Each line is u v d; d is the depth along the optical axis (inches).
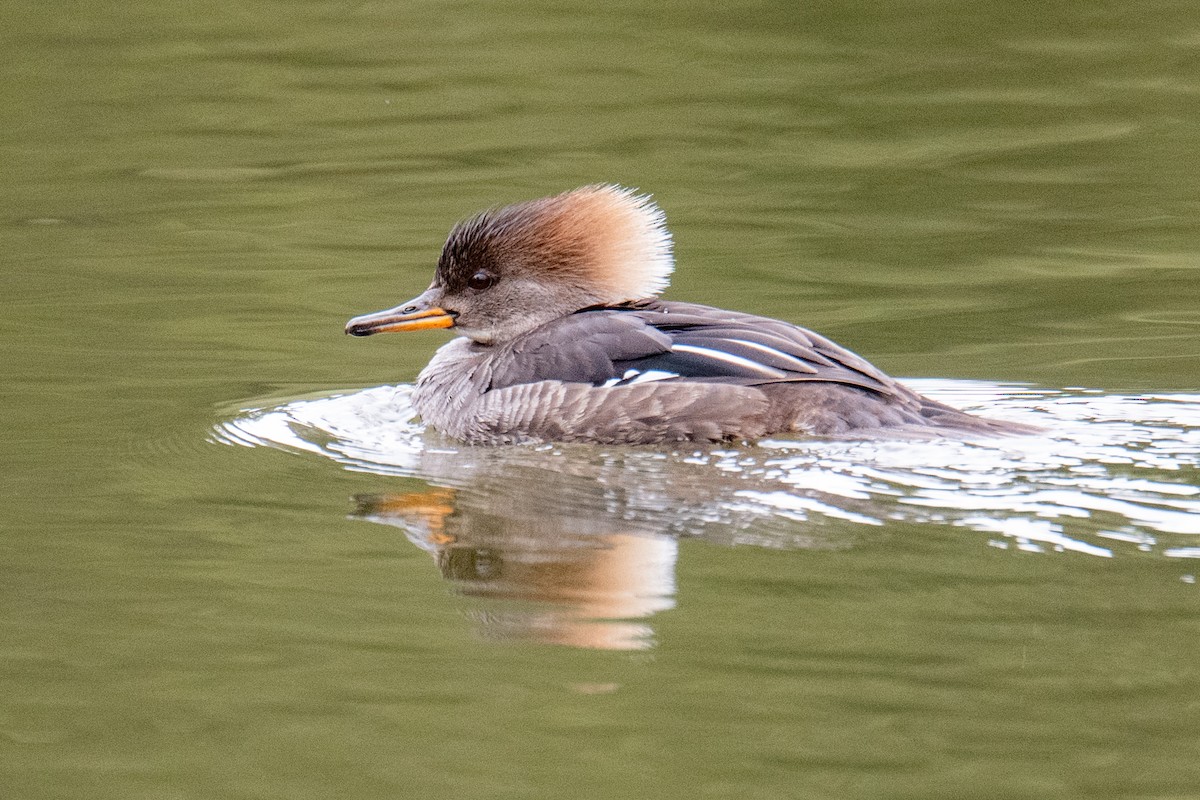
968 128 871.7
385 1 1098.1
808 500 418.3
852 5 1072.8
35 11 1081.4
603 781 293.6
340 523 419.2
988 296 651.5
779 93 935.0
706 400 463.8
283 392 554.6
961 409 507.8
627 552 392.5
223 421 513.7
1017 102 904.3
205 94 952.9
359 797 290.4
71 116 919.7
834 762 296.2
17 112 922.7
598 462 457.1
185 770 300.2
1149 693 313.3
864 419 461.7
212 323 633.6
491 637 349.4
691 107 916.6
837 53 997.2
